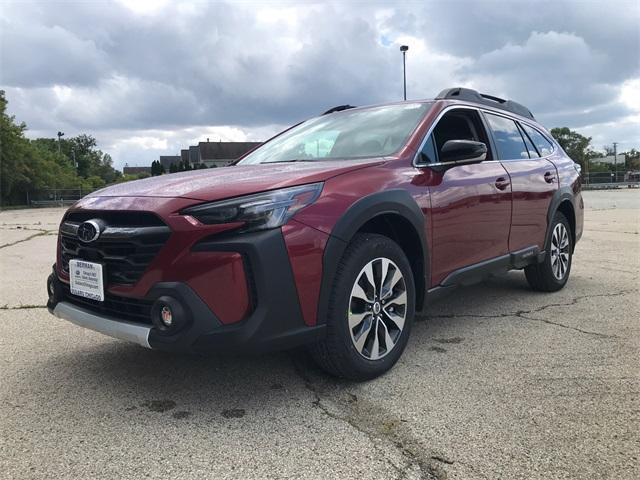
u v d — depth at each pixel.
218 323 2.45
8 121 37.44
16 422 2.62
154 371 3.27
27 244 10.62
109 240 2.64
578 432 2.41
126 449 2.34
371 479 2.08
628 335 3.80
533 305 4.71
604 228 11.32
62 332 4.13
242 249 2.46
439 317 4.37
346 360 2.84
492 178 4.00
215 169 3.46
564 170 5.28
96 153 100.50
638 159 72.62
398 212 3.07
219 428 2.52
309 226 2.64
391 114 3.94
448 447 2.30
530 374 3.09
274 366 3.30
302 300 2.62
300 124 4.61
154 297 2.50
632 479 2.05
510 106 5.05
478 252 3.85
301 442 2.37
